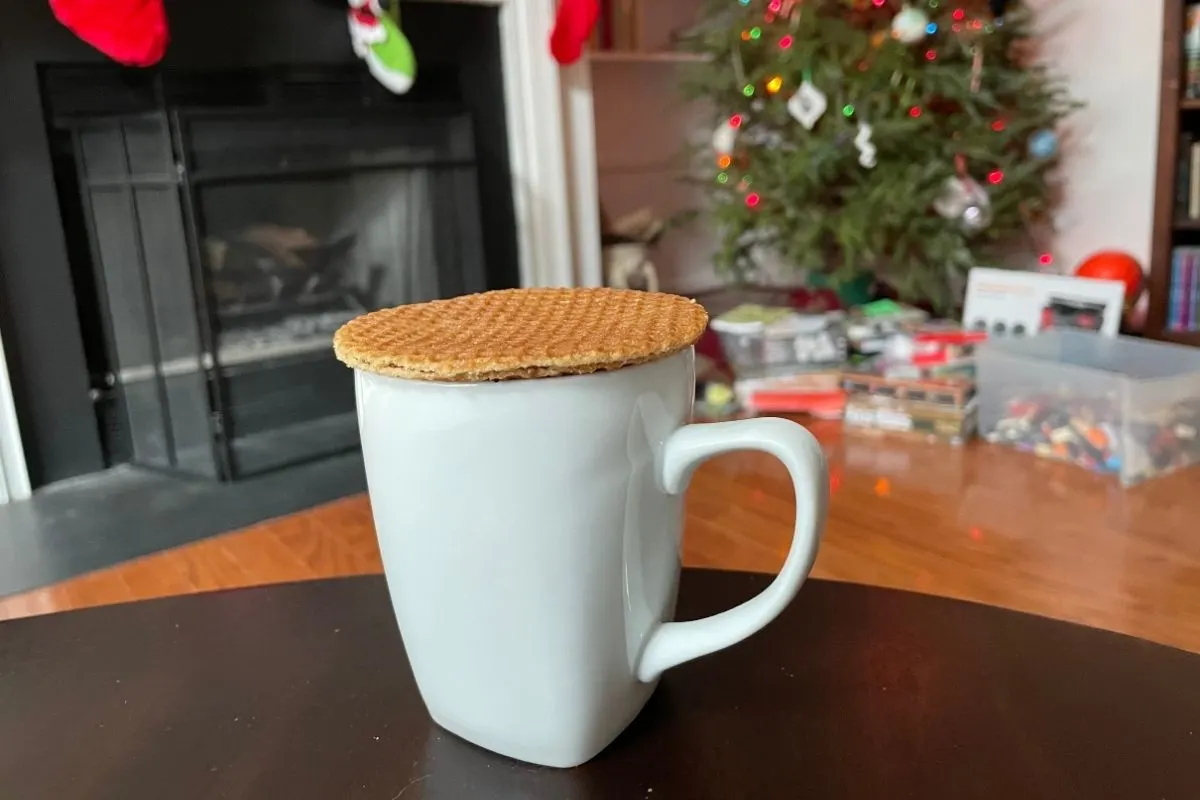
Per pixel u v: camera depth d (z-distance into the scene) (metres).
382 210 1.26
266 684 0.29
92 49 1.04
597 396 0.22
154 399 1.16
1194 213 1.29
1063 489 0.94
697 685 0.28
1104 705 0.26
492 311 0.28
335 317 1.26
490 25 1.30
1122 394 0.94
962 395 1.07
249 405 1.17
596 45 1.62
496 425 0.22
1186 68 1.24
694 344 0.25
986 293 1.23
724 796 0.23
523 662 0.24
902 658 0.28
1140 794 0.22
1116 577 0.75
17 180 1.02
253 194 1.14
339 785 0.24
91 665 0.30
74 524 1.00
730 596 0.33
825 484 0.23
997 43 1.28
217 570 0.87
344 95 1.21
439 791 0.24
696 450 0.24
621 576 0.24
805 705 0.26
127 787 0.24
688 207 1.82
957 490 0.94
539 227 1.38
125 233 1.11
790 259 1.40
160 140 1.07
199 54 1.09
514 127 1.34
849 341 1.24
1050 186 1.45
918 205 1.23
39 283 1.06
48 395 1.09
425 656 0.25
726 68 1.36
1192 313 1.29
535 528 0.23
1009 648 0.29
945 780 0.23
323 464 1.17
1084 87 1.42
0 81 0.99
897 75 1.22
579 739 0.24
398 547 0.24
